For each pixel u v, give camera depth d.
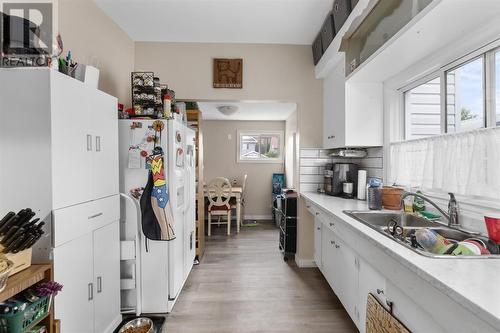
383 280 1.36
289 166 5.70
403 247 1.17
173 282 2.18
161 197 2.00
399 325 1.17
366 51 2.08
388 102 2.28
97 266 1.69
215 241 4.26
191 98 3.04
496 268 0.94
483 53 1.43
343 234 1.85
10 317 1.06
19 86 1.28
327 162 3.14
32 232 1.15
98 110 1.70
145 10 2.39
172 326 2.00
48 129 1.28
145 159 2.10
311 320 2.08
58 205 1.32
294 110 5.10
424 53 1.72
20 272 1.16
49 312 1.24
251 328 1.98
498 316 0.64
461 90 1.63
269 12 2.43
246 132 6.17
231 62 3.03
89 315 1.60
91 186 1.62
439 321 0.89
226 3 2.29
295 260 3.33
